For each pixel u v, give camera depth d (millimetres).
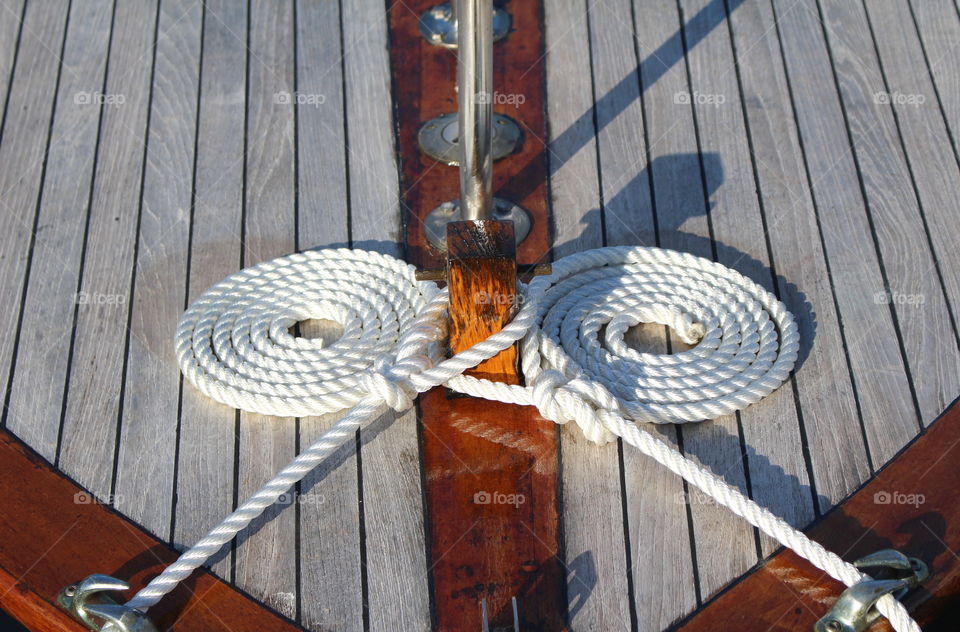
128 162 2625
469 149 2088
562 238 2434
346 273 2287
